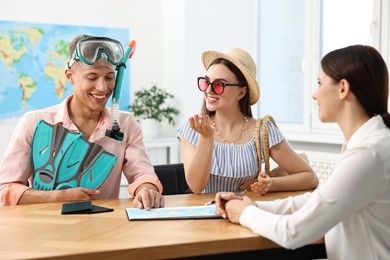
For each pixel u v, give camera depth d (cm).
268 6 460
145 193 167
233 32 467
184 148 208
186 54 448
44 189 186
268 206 149
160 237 126
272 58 457
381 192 122
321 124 401
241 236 128
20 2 419
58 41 434
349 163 120
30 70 426
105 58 181
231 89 206
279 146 212
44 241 122
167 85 475
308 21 411
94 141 196
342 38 386
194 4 448
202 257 123
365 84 126
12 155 189
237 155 208
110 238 125
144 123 449
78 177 187
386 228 125
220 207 150
